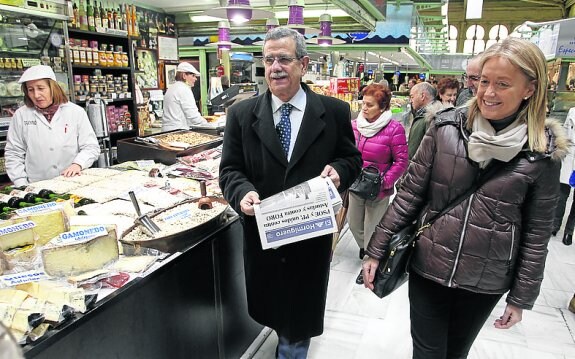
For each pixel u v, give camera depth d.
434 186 1.42
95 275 1.32
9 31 3.42
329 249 1.85
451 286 1.41
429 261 1.44
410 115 8.95
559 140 1.25
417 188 1.49
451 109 1.44
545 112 1.24
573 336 2.45
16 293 1.13
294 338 1.87
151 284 1.43
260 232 1.46
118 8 4.92
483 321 1.53
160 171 2.71
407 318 2.62
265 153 1.68
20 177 2.81
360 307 2.74
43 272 1.30
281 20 6.52
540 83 1.18
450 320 1.59
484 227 1.33
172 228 1.67
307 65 1.67
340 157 1.80
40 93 2.69
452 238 1.38
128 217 1.86
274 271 1.79
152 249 1.55
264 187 1.71
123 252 1.56
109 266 1.42
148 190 2.27
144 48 5.79
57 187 2.27
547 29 5.45
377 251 1.55
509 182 1.28
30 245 1.41
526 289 1.35
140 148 3.13
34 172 2.85
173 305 1.57
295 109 1.68
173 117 4.57
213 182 2.55
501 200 1.30
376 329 2.50
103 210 1.94
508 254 1.34
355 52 7.21
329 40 4.33
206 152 3.22
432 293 1.50
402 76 16.81
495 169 1.30
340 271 3.26
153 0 5.51
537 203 1.30
